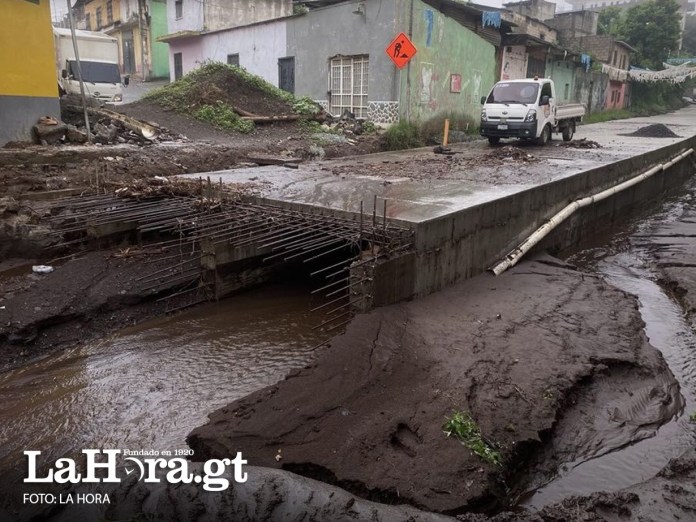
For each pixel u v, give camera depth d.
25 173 10.91
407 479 4.21
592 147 18.05
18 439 5.13
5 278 8.27
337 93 21.02
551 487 4.63
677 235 12.66
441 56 20.36
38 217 9.38
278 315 7.95
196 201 9.06
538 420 5.09
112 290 7.75
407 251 7.41
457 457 4.41
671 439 5.27
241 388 6.02
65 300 7.36
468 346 6.30
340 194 9.39
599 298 8.18
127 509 4.08
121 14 36.94
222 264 8.30
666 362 6.69
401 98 18.95
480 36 23.89
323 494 3.99
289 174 11.66
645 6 47.06
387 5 18.42
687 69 42.66
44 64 13.03
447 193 9.53
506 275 8.97
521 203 9.73
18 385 6.05
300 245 7.73
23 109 12.71
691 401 5.96
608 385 6.02
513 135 17.70
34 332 6.81
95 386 6.04
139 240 9.65
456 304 7.59
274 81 23.30
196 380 6.18
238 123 17.50
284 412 4.88
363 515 3.84
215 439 4.56
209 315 7.91
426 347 6.21
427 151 16.97
